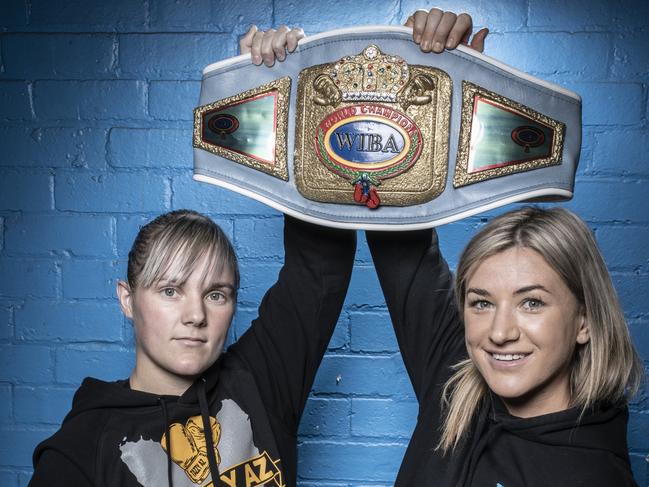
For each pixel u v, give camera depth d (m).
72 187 1.69
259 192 1.07
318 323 1.20
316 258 1.18
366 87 1.05
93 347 1.70
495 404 1.04
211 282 1.05
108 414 1.05
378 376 1.68
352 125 1.06
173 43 1.67
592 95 1.60
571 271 0.94
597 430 0.97
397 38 1.06
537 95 1.03
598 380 0.96
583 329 0.98
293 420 1.21
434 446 1.08
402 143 1.05
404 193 1.05
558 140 1.03
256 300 1.68
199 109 1.08
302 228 1.18
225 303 1.08
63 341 1.71
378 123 1.05
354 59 1.06
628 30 1.59
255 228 1.68
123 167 1.68
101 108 1.68
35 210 1.70
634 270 1.61
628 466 0.97
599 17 1.60
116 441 1.02
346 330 1.68
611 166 1.61
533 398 1.00
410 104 1.05
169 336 1.04
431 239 1.20
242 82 1.08
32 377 1.71
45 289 1.70
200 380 1.11
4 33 1.68
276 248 1.68
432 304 1.17
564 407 1.00
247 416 1.12
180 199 1.68
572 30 1.60
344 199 1.06
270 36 1.08
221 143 1.08
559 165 1.03
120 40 1.67
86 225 1.69
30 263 1.70
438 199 1.05
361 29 1.06
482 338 0.96
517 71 1.03
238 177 1.07
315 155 1.07
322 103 1.06
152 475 1.01
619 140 1.60
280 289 1.21
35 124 1.69
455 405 1.06
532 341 0.93
